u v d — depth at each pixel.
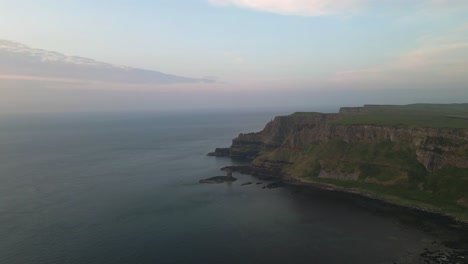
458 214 154.00
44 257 117.25
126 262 114.19
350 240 131.00
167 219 153.62
